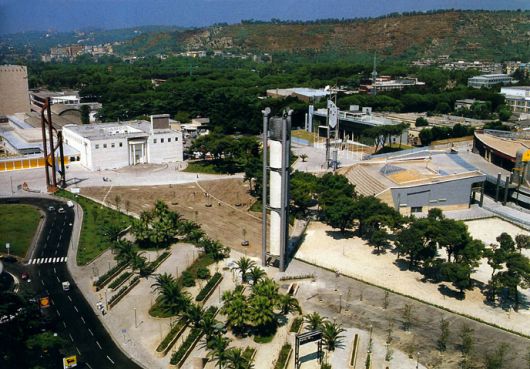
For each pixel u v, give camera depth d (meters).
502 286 164.75
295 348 134.62
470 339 141.25
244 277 178.88
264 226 188.88
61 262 196.38
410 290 175.75
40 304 160.88
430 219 192.75
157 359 138.75
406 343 146.12
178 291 158.38
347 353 141.38
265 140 181.88
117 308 163.25
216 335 143.75
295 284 178.25
